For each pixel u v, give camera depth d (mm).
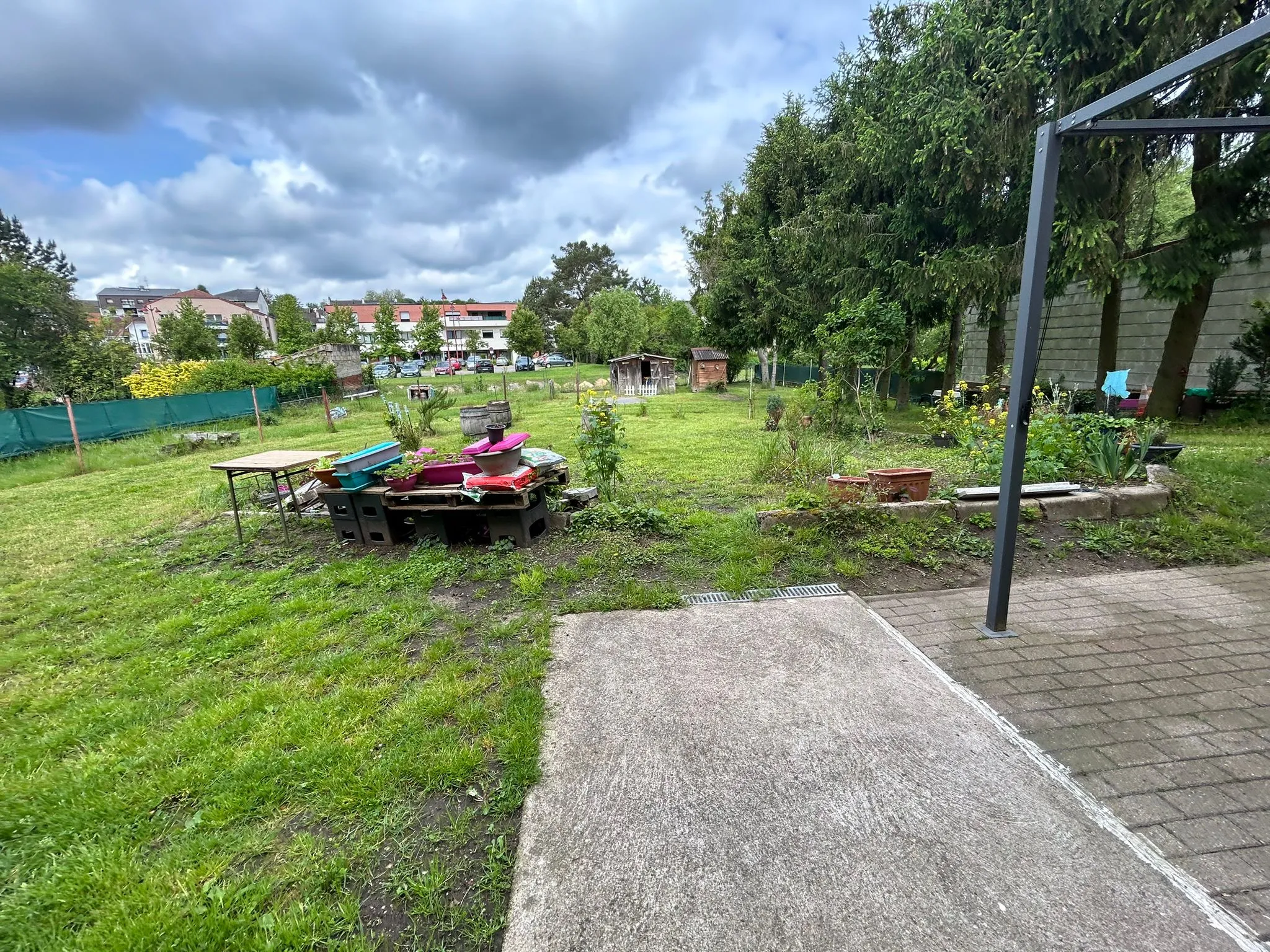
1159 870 1529
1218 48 1722
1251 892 1458
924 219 9703
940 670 2557
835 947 1358
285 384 19750
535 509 4496
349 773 2025
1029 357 2557
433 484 4617
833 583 3574
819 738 2127
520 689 2527
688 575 3771
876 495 4727
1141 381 11180
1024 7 7617
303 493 5734
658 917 1456
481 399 21188
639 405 16781
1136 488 4570
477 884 1588
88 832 1835
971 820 1722
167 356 34344
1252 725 2105
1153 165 8188
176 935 1466
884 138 9422
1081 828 1676
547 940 1413
